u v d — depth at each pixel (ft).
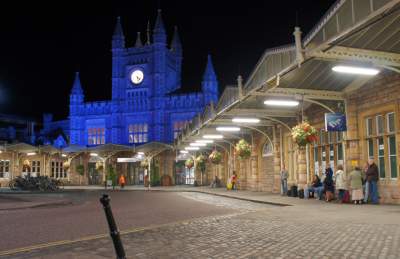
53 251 26.21
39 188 130.41
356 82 55.42
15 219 47.93
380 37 37.11
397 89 49.83
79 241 29.91
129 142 196.95
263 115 76.13
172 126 191.42
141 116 196.13
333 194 60.18
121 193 114.01
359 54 39.63
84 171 189.78
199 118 94.53
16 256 24.68
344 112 58.75
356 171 53.78
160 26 198.29
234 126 89.04
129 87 199.31
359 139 56.90
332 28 34.04
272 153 90.68
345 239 25.99
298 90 56.13
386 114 52.44
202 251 24.44
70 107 207.72
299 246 24.50
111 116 200.95
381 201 53.16
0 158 170.30
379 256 20.80
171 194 104.47
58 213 55.42
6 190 133.39
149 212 54.24
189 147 139.64
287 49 44.50
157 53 195.72
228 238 28.68
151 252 24.62
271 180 91.81
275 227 32.83
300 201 61.57
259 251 23.66
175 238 29.68
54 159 186.91
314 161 70.79
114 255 24.21
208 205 65.00
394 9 28.89
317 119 69.36
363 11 29.73
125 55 202.90
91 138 204.74
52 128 243.40
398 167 49.98
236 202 70.13
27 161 173.68
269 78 48.98
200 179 160.35
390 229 29.35
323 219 36.52
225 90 69.21
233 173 112.68
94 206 67.72
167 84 202.59
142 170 186.39
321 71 50.67
